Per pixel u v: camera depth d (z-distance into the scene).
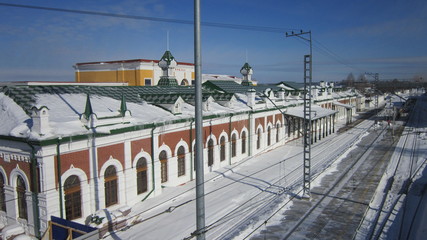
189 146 22.17
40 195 13.86
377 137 44.16
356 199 20.16
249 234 15.31
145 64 33.38
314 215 17.73
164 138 19.91
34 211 14.21
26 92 17.34
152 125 18.53
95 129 15.35
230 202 19.20
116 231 14.84
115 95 21.58
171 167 20.70
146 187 18.83
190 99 24.89
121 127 16.61
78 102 18.41
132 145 17.66
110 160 16.42
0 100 16.78
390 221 17.09
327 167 27.58
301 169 26.94
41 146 13.25
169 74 29.50
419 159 31.16
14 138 13.91
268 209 18.34
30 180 14.22
